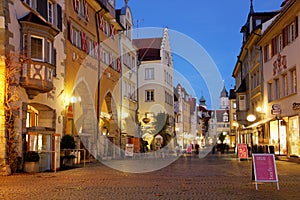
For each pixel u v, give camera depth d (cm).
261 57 3766
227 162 3112
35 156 2034
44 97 2359
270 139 3419
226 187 1383
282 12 2877
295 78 2873
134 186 1423
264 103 3672
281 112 3172
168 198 1125
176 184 1487
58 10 2636
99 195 1188
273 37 3356
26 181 1606
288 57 2961
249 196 1160
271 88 3538
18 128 2048
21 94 2094
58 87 2588
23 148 2075
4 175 1867
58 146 2250
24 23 2109
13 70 1973
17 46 2069
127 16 4775
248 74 4678
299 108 2711
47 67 2198
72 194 1210
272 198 1121
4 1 1964
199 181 1595
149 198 1126
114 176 1838
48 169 2184
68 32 2898
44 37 2203
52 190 1309
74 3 3062
